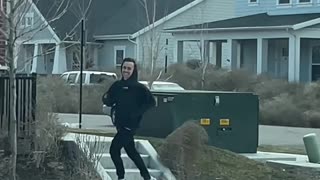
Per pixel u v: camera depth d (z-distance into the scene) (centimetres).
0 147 1141
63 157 1161
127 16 4869
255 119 1504
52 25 4200
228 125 1473
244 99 1491
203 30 3956
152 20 4278
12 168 1041
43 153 1142
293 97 2855
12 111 1034
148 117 1477
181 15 4659
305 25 3625
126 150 1088
